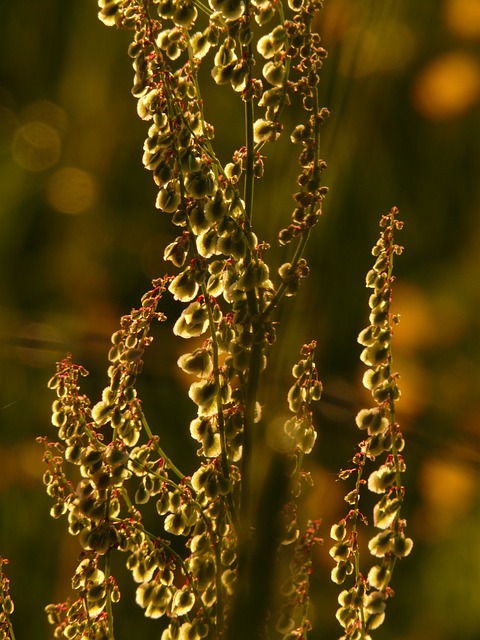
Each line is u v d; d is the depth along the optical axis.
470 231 0.67
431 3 0.60
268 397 0.39
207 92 0.64
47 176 0.71
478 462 0.61
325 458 0.54
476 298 0.69
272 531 0.39
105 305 0.68
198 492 0.39
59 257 0.69
